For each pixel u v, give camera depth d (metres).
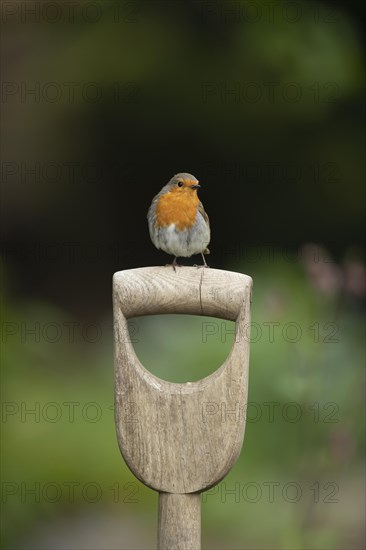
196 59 17.53
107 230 19.73
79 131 18.55
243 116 17.92
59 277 19.42
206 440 3.80
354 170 18.36
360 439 9.81
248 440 10.40
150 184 19.45
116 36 17.36
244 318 3.82
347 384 9.63
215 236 19.12
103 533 9.56
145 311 3.91
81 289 19.39
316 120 17.75
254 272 13.12
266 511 9.40
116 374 3.86
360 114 17.66
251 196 18.89
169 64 17.48
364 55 16.28
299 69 15.06
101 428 10.95
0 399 9.82
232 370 3.78
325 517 7.98
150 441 3.83
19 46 17.58
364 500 9.40
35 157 18.84
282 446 10.27
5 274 11.68
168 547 3.87
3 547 8.97
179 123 18.20
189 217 6.43
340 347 10.25
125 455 3.85
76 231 19.61
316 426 8.66
